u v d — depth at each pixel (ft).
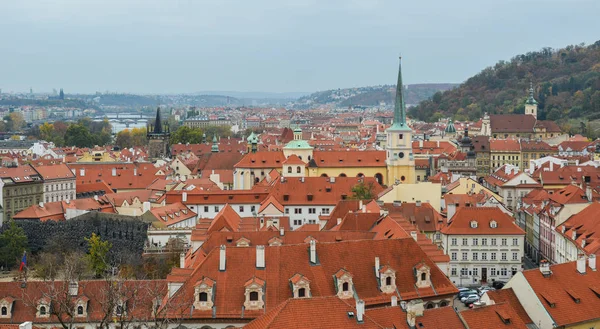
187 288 532.73
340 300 431.43
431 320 454.81
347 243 569.23
